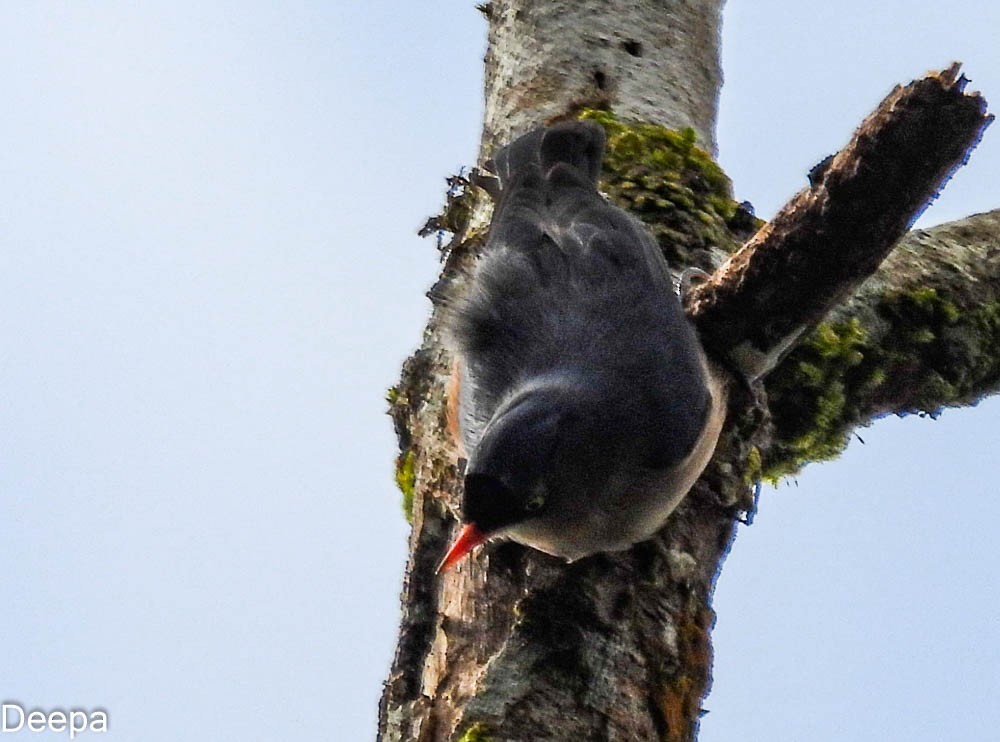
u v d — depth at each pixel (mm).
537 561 9914
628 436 10039
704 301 11195
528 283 10984
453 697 9312
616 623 9578
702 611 10180
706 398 10438
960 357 12852
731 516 10906
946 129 9164
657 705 9398
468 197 13102
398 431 12023
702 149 13086
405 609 10445
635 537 9969
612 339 10523
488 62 14227
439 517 10727
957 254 13281
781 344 11211
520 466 9711
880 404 12922
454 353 11242
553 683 9203
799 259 10484
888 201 9758
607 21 13703
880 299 12656
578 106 13172
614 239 11078
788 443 12586
